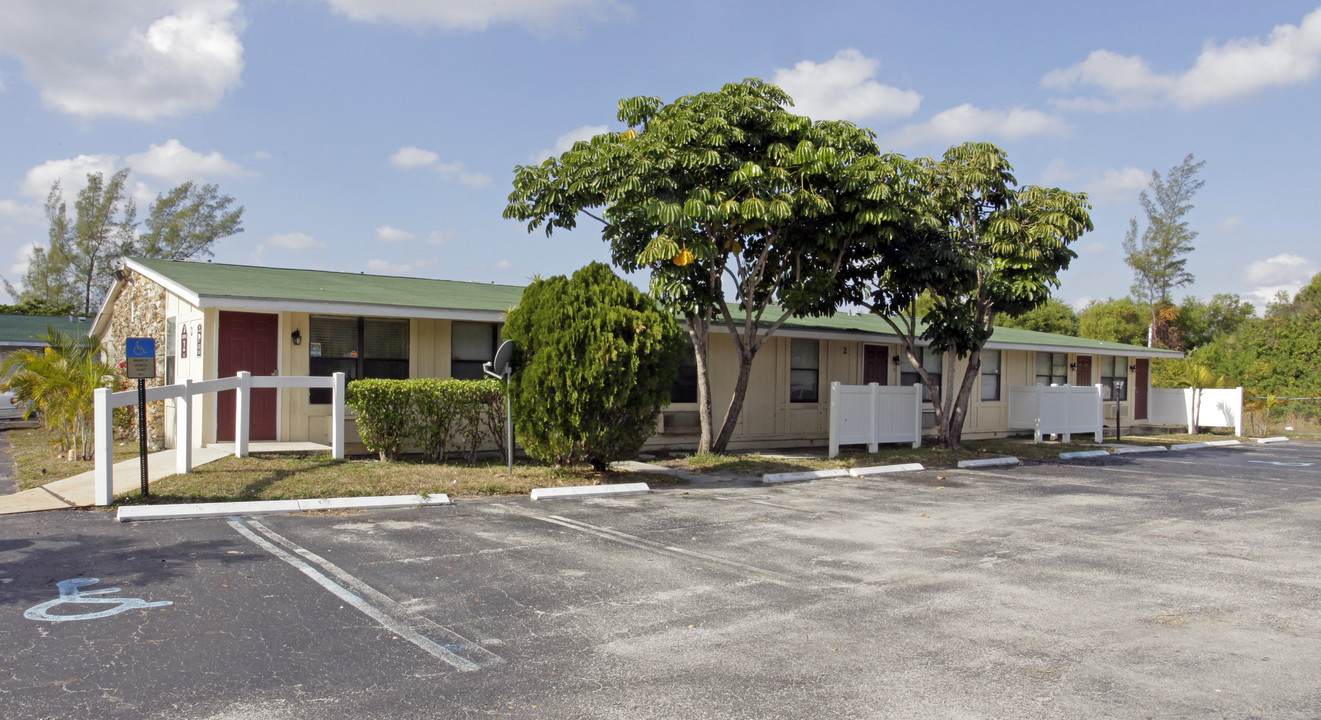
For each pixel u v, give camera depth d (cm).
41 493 891
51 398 1191
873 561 698
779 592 593
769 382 1738
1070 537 823
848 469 1332
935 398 1695
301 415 1239
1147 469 1508
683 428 1588
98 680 403
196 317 1274
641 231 1318
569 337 1043
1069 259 1560
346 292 1345
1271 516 988
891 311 1636
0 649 442
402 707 379
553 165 1262
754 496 1059
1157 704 399
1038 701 399
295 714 369
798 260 1338
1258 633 517
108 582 568
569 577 620
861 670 439
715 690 408
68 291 4553
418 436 1170
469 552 689
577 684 413
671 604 557
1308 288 5409
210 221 4766
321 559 647
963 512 968
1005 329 2569
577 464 1166
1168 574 671
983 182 1508
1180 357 2719
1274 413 3194
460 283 1805
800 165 1188
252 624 492
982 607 564
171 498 838
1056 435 2084
